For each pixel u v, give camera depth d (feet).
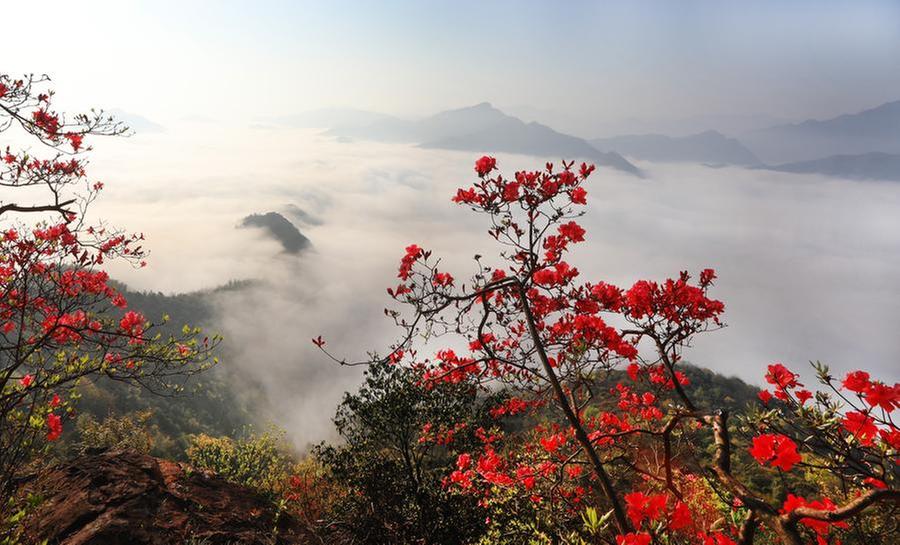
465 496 25.50
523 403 27.35
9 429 12.41
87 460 21.35
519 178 14.06
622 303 14.10
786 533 4.62
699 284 14.07
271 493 25.57
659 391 15.16
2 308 16.53
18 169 18.53
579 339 12.01
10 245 17.33
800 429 9.93
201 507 20.80
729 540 7.49
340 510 31.17
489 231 14.15
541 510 14.34
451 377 18.56
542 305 16.19
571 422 9.05
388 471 30.19
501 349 18.70
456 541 26.43
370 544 28.14
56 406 14.15
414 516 28.60
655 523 7.48
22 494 16.52
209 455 43.73
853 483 9.19
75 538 16.31
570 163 13.87
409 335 14.29
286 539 21.27
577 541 9.87
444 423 28.89
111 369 16.42
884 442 8.60
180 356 17.74
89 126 18.86
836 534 9.57
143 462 22.38
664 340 13.15
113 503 18.53
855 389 8.63
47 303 18.11
